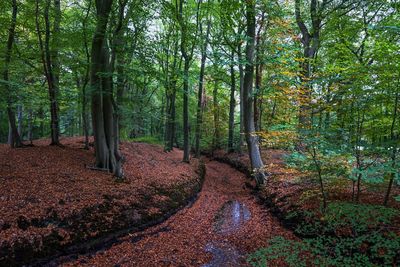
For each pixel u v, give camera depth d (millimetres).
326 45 10680
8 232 5059
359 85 5387
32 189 6715
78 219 6113
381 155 5484
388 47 5184
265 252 5758
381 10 10297
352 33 9211
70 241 5613
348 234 5375
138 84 8922
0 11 9164
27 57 10031
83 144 12586
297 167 7285
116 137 9438
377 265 4523
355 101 5570
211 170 17953
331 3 11914
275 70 10156
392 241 4590
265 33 12750
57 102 11422
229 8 10211
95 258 5535
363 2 11195
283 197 8609
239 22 10906
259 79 14312
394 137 5465
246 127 11414
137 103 11375
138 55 8859
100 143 9211
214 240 6855
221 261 5707
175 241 6688
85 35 9352
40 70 10430
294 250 5664
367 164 5652
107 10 8328
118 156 9289
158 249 6176
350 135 5832
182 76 10320
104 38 8586
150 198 8289
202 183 13438
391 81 5113
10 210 5645
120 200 7414
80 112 13367
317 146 6164
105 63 8914
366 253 4859
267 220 7996
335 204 5730
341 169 6043
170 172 11609
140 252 5973
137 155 13172
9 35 9367
